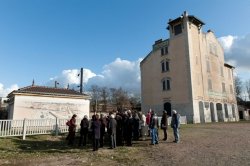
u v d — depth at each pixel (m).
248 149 11.38
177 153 11.05
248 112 60.84
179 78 39.53
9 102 23.66
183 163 9.07
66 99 23.75
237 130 21.23
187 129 22.48
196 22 42.12
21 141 15.30
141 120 16.92
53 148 13.41
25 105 21.44
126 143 14.45
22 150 12.67
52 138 16.91
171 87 40.62
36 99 22.06
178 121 14.69
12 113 21.31
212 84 43.94
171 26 42.16
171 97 40.28
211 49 46.09
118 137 14.09
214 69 45.81
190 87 37.56
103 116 14.15
